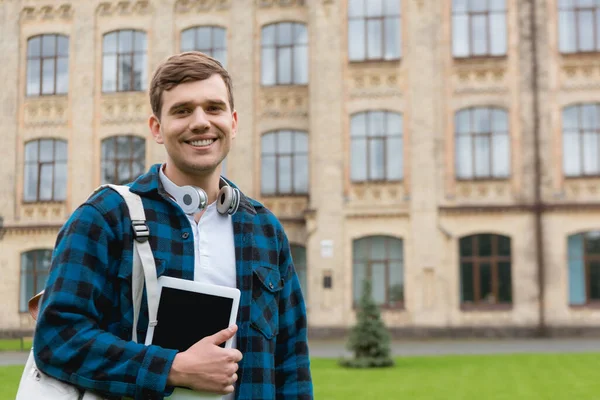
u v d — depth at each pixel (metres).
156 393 2.62
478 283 28.02
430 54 28.97
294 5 30.47
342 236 28.70
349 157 29.00
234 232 3.09
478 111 28.73
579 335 27.30
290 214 29.89
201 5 31.05
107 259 2.83
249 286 3.02
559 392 13.04
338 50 29.30
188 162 2.99
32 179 31.62
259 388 2.96
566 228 27.80
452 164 28.56
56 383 2.69
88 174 31.19
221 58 30.83
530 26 28.72
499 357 19.78
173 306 2.79
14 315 30.95
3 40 32.12
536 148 28.28
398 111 28.94
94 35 31.62
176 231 2.94
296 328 3.29
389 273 28.52
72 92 31.61
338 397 12.70
